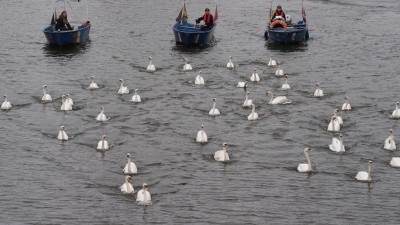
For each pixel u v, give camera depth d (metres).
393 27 75.19
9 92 54.31
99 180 38.72
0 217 34.56
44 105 51.44
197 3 89.00
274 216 34.75
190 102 51.91
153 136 45.16
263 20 79.88
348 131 46.00
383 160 41.38
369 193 37.16
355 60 63.00
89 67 61.31
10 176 39.19
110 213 35.03
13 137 45.00
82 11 83.81
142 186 37.97
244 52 66.75
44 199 36.50
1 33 73.12
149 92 54.31
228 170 40.00
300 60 63.44
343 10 84.44
